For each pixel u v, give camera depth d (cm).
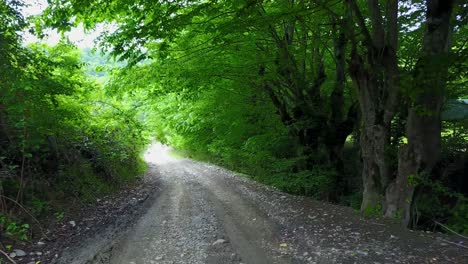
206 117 1852
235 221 812
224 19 1025
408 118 765
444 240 629
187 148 3403
